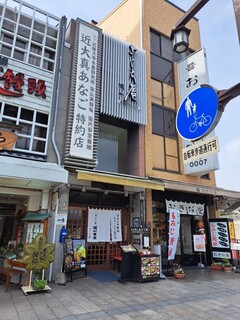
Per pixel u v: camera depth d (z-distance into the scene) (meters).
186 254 11.28
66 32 9.86
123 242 9.56
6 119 7.64
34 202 8.04
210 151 6.73
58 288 6.48
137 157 10.23
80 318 4.49
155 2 13.05
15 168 6.18
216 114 4.36
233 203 12.75
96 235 8.79
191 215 11.66
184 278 8.41
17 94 7.77
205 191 10.46
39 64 8.60
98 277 7.94
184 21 3.81
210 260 11.38
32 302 5.29
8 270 6.26
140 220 9.35
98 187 8.55
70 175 8.03
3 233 10.30
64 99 8.66
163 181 9.46
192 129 4.99
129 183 8.01
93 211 9.00
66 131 8.34
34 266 5.98
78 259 7.76
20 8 8.46
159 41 12.69
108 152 11.98
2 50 7.99
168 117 11.67
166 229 10.60
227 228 11.02
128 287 6.89
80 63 9.06
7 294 5.84
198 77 11.29
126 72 10.56
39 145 8.09
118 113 9.77
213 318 4.66
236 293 6.52
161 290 6.66
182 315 4.79
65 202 7.91
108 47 10.30
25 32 8.56
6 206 10.20
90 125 8.63
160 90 11.84
